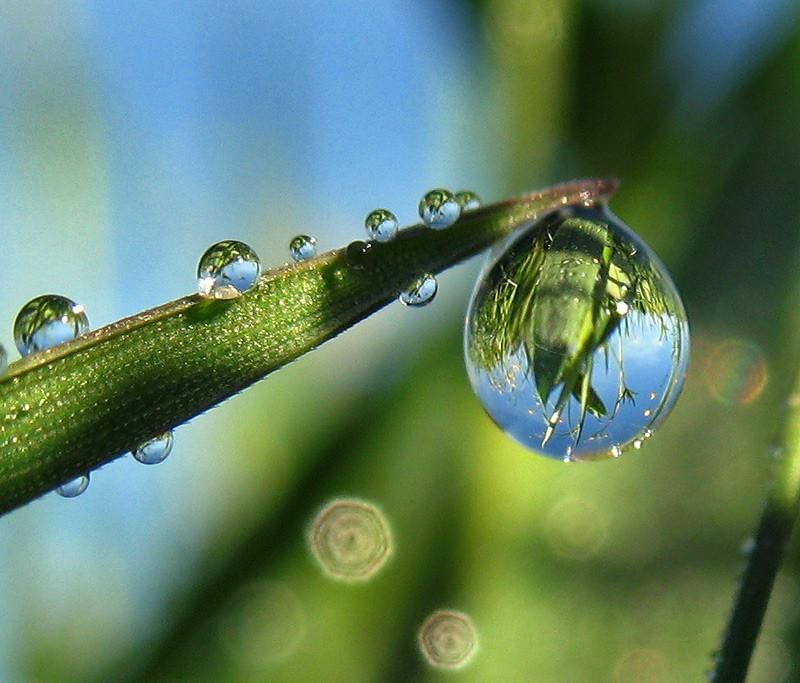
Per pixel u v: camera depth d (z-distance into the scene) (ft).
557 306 0.22
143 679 0.24
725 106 0.25
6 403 0.20
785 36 0.25
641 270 0.22
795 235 0.25
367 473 0.25
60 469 0.20
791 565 0.24
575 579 0.25
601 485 0.25
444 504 0.25
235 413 0.25
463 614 0.25
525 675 0.25
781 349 0.25
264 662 0.25
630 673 0.25
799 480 0.21
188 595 0.25
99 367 0.20
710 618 0.25
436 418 0.25
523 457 0.25
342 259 0.21
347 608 0.25
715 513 0.25
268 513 0.25
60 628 0.24
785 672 0.24
